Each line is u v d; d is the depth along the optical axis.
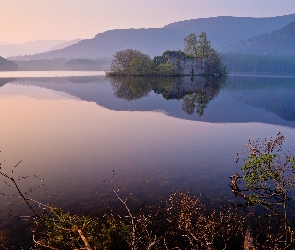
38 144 15.16
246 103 31.48
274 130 18.88
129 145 15.04
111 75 84.56
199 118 22.67
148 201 8.97
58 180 10.57
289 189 8.87
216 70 90.25
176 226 7.49
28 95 37.31
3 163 12.35
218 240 6.86
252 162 6.82
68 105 28.97
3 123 20.25
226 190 9.75
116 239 6.70
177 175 11.06
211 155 13.45
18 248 6.67
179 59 82.62
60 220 6.14
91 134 17.27
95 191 9.67
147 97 35.28
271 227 7.33
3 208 8.52
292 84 59.41
